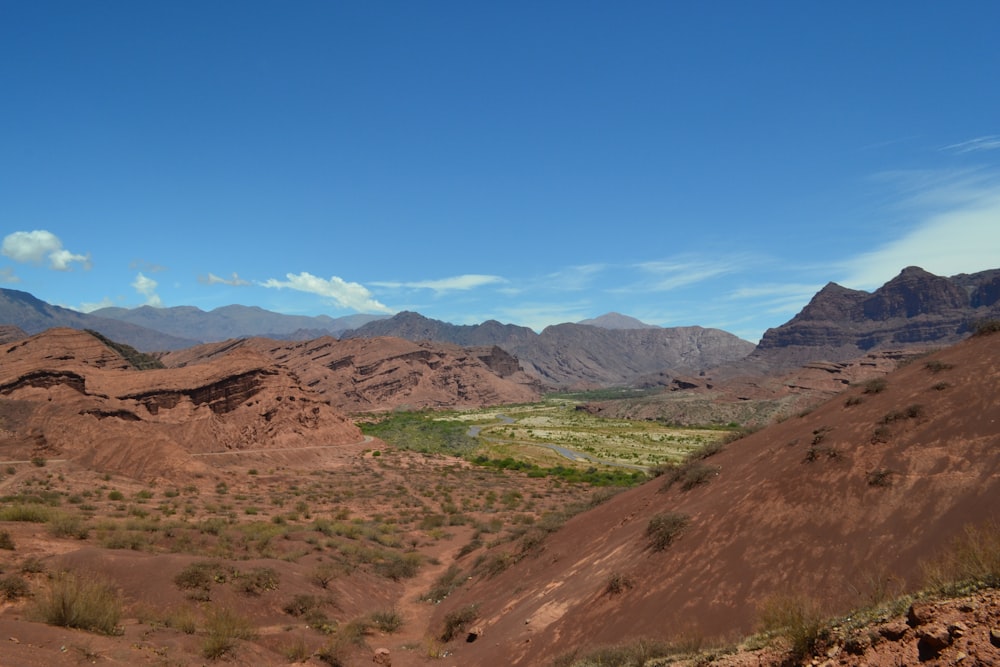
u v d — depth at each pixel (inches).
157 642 631.2
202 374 3946.9
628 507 1011.3
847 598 434.0
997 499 431.2
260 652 715.4
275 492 2598.4
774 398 6993.1
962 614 278.1
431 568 1467.8
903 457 556.1
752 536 591.5
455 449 4790.8
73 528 1122.0
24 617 614.2
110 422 3198.8
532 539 1134.4
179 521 1535.4
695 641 469.4
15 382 3501.5
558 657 605.0
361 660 783.7
